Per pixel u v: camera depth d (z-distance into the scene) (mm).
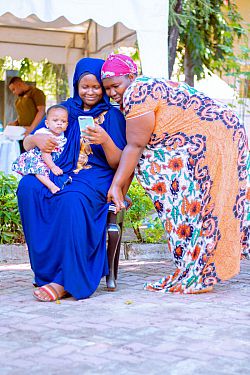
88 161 4688
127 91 4488
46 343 3346
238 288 4820
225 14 10844
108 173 4684
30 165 4586
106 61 4570
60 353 3188
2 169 7945
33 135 4645
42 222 4508
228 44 10758
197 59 10680
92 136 4406
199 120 4539
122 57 4539
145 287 4723
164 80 4594
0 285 4828
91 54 10156
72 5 6242
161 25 6457
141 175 4672
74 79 4750
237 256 4672
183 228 4602
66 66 10469
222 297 4500
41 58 10375
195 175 4527
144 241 6398
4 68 11969
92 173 4633
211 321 3830
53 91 11672
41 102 9430
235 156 4594
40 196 4500
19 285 4832
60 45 10414
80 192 4414
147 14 6410
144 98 4449
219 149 4520
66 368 2977
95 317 3885
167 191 4613
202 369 2979
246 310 4121
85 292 4375
